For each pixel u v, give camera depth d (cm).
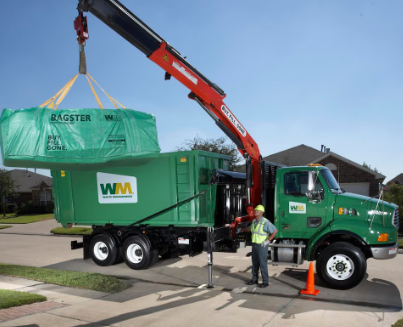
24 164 520
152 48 665
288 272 842
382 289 687
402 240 1303
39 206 3859
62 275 810
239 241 848
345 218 702
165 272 878
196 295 666
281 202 757
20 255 1188
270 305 594
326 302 608
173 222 848
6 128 491
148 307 591
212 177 809
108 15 603
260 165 859
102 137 544
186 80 720
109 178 934
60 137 521
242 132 814
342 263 673
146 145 588
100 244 969
